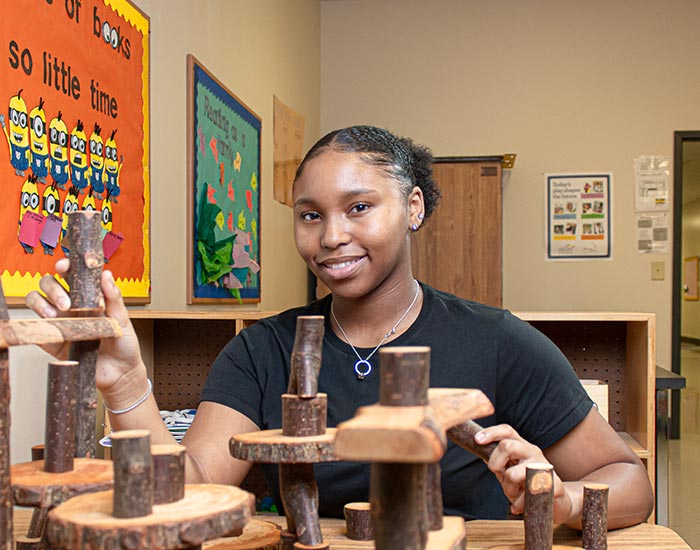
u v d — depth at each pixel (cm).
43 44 179
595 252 511
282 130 430
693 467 469
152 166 251
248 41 364
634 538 105
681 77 510
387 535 51
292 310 135
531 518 91
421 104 527
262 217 391
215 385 127
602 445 121
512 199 518
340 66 533
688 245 1573
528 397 122
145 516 56
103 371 93
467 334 124
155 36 253
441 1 526
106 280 89
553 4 518
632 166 511
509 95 520
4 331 62
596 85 514
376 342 123
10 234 165
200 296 295
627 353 250
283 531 82
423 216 130
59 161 186
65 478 64
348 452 46
